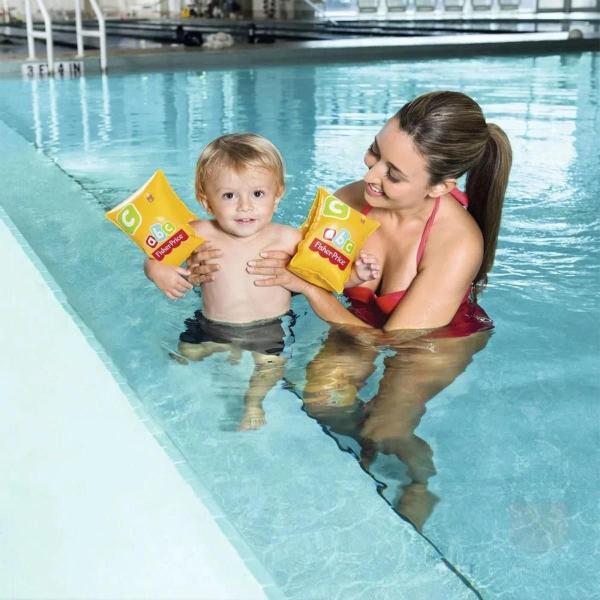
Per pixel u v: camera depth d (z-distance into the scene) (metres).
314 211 2.37
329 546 1.42
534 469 1.69
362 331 2.32
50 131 5.76
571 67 10.26
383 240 2.46
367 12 23.33
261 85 8.45
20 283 2.25
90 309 2.46
